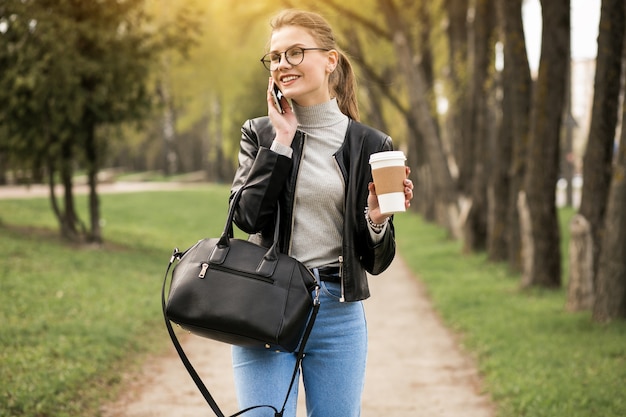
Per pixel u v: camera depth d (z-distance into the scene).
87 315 7.69
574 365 6.00
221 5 17.62
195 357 6.90
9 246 11.88
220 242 2.46
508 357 6.38
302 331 2.43
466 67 18.64
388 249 2.55
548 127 10.41
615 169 7.57
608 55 8.34
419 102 18.77
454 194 19.44
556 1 10.05
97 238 14.31
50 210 23.11
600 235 8.68
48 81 12.33
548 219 10.53
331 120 2.60
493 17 15.38
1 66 12.56
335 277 2.57
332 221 2.57
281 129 2.53
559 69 10.23
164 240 17.50
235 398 5.57
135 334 7.32
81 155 13.66
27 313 7.43
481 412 5.23
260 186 2.47
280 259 2.43
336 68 2.75
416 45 22.06
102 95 12.70
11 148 13.36
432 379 6.21
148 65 13.45
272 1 17.20
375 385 6.06
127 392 5.55
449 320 8.66
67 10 12.52
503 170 13.77
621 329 7.30
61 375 5.34
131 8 12.95
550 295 9.98
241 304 2.34
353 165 2.54
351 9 18.81
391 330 8.45
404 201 2.39
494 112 15.60
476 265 13.73
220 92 22.45
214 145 54.41
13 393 4.81
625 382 5.47
